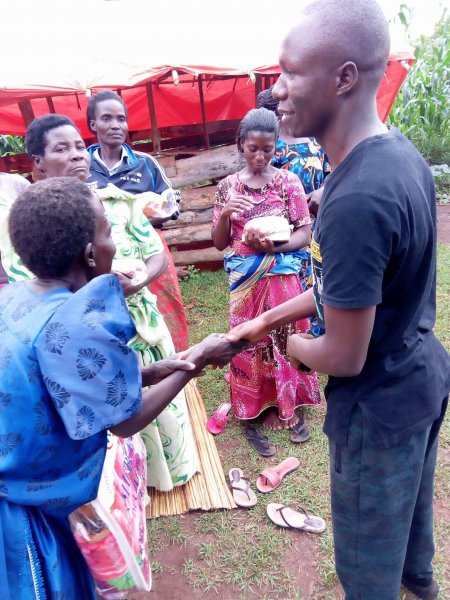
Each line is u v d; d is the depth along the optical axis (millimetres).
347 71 968
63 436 1075
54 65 3600
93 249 1147
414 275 1105
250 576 2006
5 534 1065
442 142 8734
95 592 1395
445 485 2350
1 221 1678
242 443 2766
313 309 1483
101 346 1013
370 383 1206
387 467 1252
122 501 1417
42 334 1013
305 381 2809
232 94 6121
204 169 4828
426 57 9438
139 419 1201
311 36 957
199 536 2205
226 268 2639
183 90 5824
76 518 1252
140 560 1418
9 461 1026
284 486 2428
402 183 986
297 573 2006
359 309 1010
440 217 6492
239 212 2438
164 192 2828
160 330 2096
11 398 1011
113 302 1063
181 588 1979
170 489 2367
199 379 3408
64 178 1144
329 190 1040
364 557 1396
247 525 2234
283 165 2998
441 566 1963
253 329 1464
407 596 1848
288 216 2525
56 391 988
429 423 1240
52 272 1102
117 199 1992
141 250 2072
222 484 2455
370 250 966
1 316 1102
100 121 2684
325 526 2188
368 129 1041
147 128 6051
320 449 2670
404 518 1342
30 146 1886
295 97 1021
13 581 1082
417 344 1229
